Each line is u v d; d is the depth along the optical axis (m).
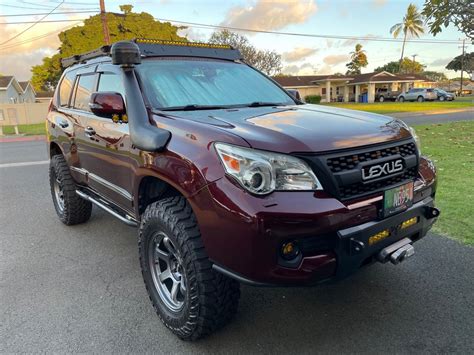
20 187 6.96
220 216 2.13
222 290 2.34
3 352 2.49
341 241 2.13
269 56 38.62
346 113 2.97
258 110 2.97
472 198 5.00
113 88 3.39
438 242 3.85
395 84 51.09
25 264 3.78
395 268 3.42
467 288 3.06
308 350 2.44
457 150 8.34
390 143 2.48
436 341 2.47
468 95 58.19
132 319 2.83
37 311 2.96
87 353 2.47
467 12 8.13
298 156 2.15
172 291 2.65
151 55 3.41
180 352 2.46
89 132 3.63
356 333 2.59
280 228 2.02
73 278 3.47
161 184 2.82
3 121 28.83
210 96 3.27
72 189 4.55
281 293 3.12
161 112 2.82
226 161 2.15
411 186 2.54
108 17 31.33
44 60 43.25
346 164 2.23
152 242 2.73
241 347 2.48
